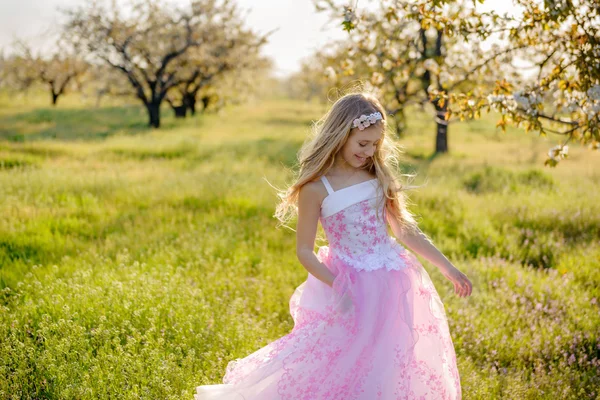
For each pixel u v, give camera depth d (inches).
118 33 987.3
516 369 159.6
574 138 214.5
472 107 215.9
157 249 249.6
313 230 120.0
